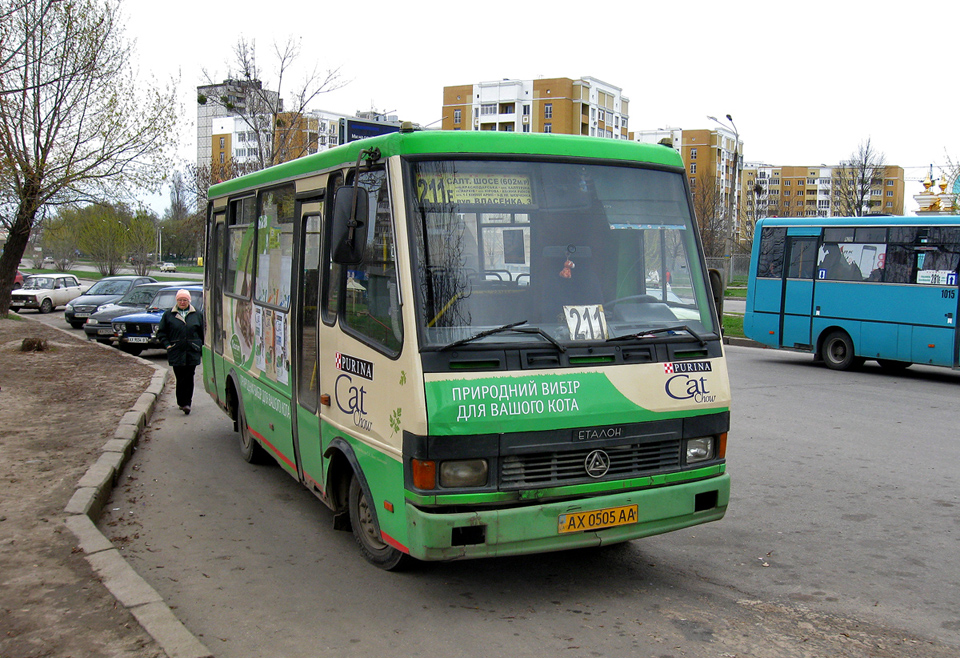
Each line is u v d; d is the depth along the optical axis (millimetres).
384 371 4734
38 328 24047
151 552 5848
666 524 4871
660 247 5250
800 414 11344
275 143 25156
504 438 4441
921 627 4582
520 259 4824
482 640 4359
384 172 4895
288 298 6570
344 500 5887
